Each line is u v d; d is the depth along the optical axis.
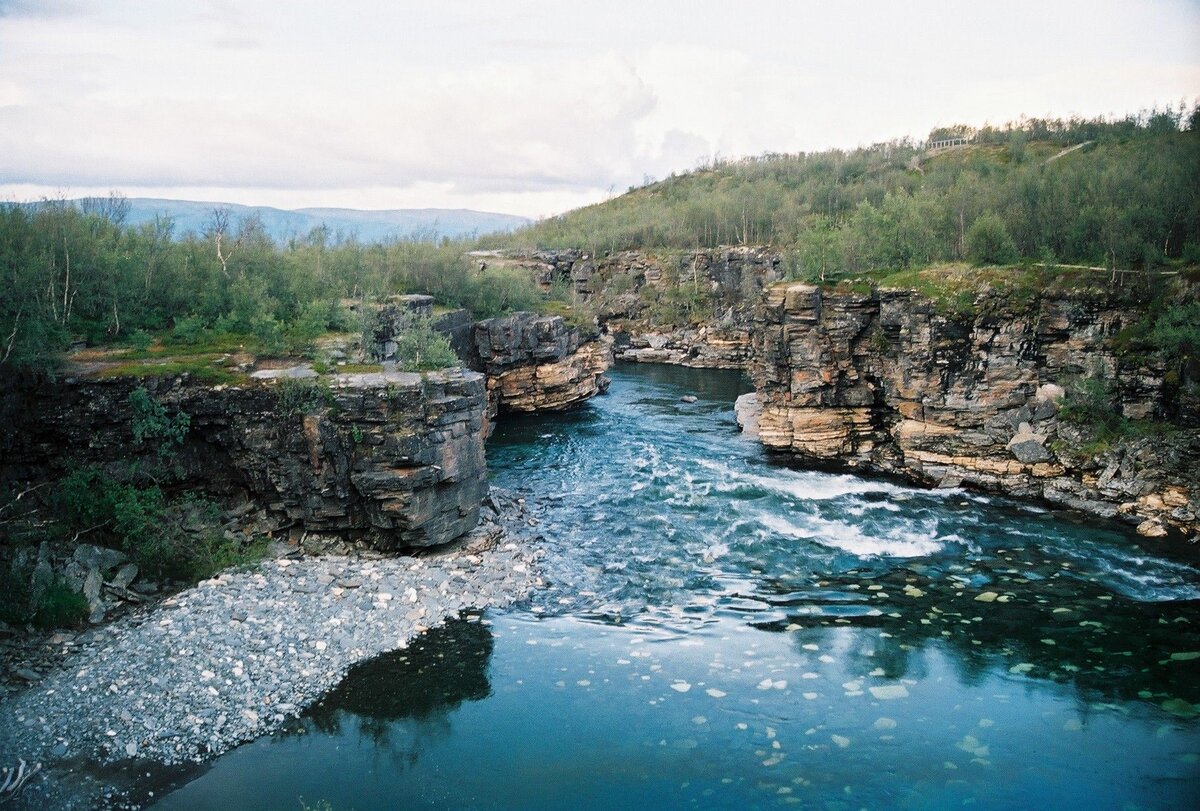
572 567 34.56
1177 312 39.72
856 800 19.48
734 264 118.69
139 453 33.31
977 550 35.69
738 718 23.05
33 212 41.06
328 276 59.22
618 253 133.12
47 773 20.34
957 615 29.23
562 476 48.84
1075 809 18.97
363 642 27.42
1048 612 29.22
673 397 79.81
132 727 22.20
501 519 40.19
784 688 24.55
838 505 42.44
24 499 30.78
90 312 40.22
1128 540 36.28
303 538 35.16
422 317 46.88
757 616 29.59
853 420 51.47
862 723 22.67
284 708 23.64
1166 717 22.53
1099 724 22.28
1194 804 18.94
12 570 27.31
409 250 78.50
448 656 26.78
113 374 32.91
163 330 42.34
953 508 41.78
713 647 27.23
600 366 80.75
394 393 34.12
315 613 28.91
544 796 19.91
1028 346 44.38
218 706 23.41
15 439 31.11
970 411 45.66
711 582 32.88
